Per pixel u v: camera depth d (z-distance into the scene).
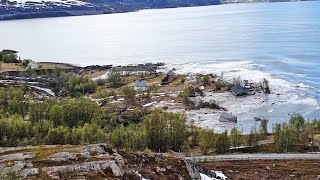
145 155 92.19
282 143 158.88
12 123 155.38
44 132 158.38
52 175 73.56
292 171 129.75
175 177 84.38
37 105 184.38
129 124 190.12
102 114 198.38
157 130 154.88
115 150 91.00
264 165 136.38
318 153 152.25
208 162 139.50
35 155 84.44
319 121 191.00
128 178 77.19
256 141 162.38
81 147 90.38
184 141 158.00
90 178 73.38
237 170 130.12
